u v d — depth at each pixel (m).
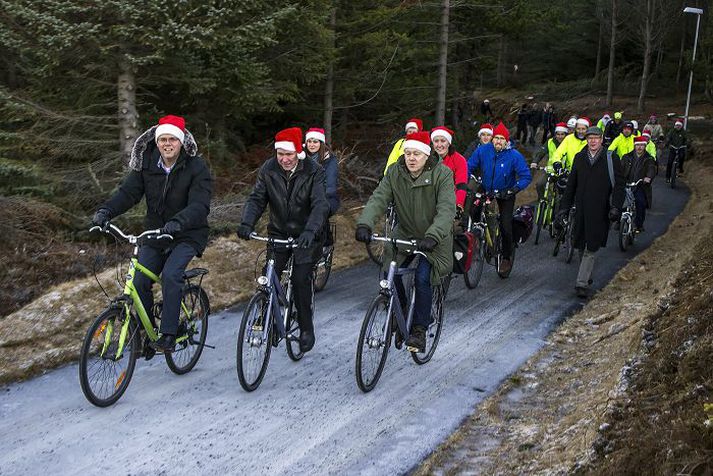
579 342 6.78
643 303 7.39
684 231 13.15
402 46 18.33
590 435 4.04
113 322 5.09
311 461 4.39
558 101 46.78
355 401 5.33
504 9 22.88
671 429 3.52
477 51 24.84
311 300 5.97
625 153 13.63
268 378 5.76
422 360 6.19
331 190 8.46
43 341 6.27
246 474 4.21
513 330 7.21
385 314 5.60
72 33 9.61
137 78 11.02
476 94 52.12
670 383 4.24
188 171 5.40
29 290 7.29
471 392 5.56
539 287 9.09
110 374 5.18
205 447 4.53
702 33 40.50
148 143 5.40
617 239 12.62
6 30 9.84
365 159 18.17
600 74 51.84
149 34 9.66
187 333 5.65
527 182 9.05
